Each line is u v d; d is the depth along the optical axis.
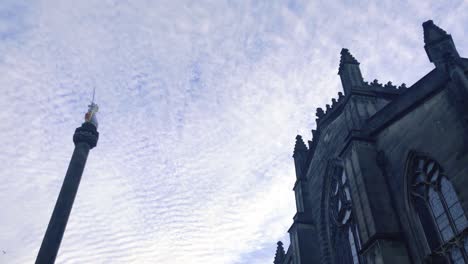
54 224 26.25
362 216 20.27
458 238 16.47
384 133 22.12
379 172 21.25
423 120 19.83
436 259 17.39
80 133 31.41
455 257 16.62
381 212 19.67
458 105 17.94
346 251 24.91
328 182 28.31
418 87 20.81
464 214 16.53
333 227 26.88
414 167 19.88
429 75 20.44
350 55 28.25
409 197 19.55
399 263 17.86
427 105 19.78
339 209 26.38
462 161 17.06
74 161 29.86
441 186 18.11
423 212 18.77
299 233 29.08
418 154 19.53
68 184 28.38
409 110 20.88
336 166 27.27
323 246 27.45
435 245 17.70
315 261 27.86
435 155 18.56
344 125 27.03
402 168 20.23
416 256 18.05
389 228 19.17
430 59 20.28
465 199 16.44
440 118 18.83
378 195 20.30
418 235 18.42
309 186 31.61
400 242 18.59
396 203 20.06
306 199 31.23
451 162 17.58
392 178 20.72
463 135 17.39
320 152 30.14
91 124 32.41
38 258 24.75
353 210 22.17
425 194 18.86
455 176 17.17
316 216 29.34
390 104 22.30
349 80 26.66
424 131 19.56
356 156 21.80
